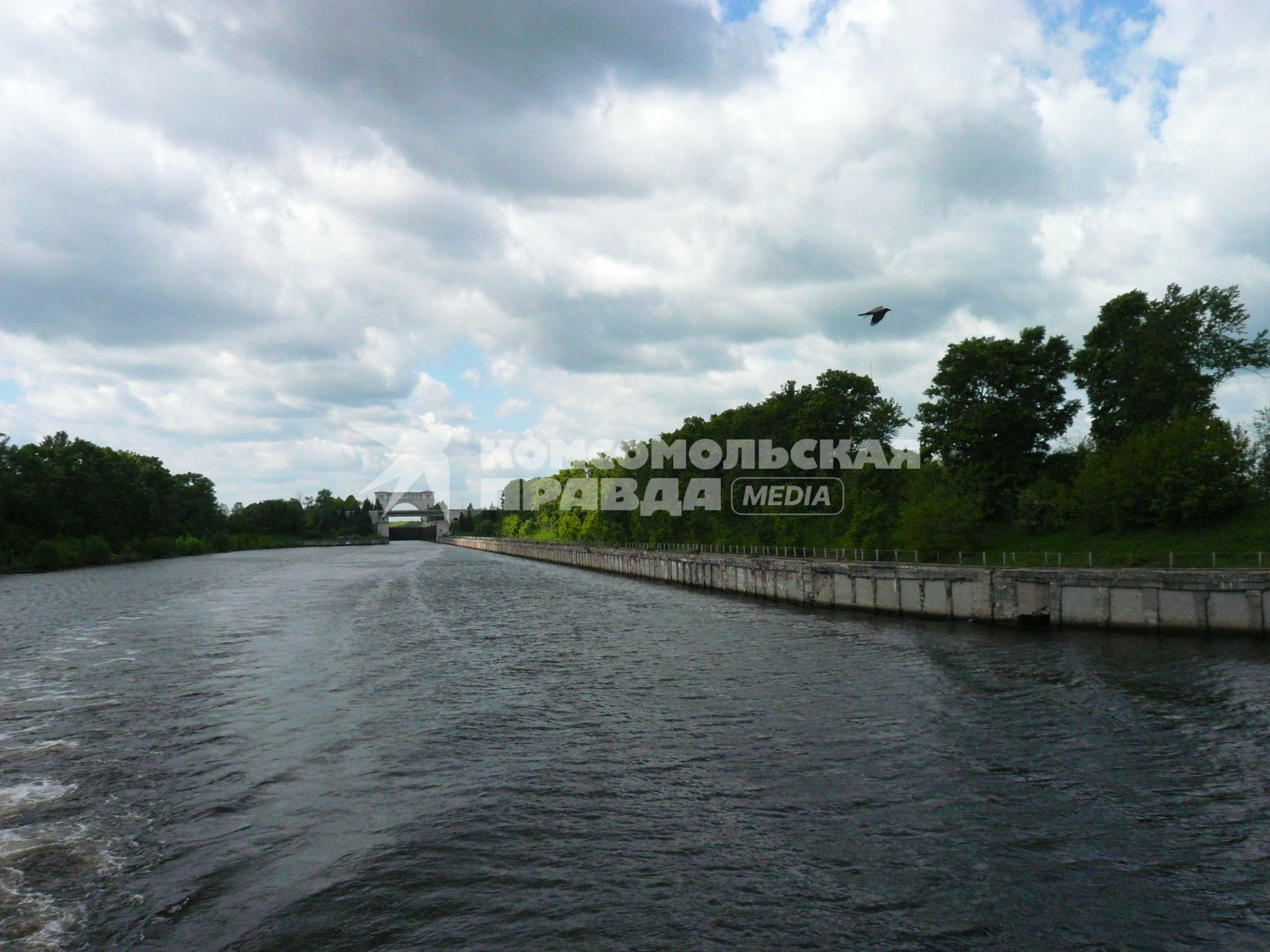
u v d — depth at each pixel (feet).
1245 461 180.86
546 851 47.60
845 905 41.42
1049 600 135.74
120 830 50.52
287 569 395.55
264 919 39.34
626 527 433.89
